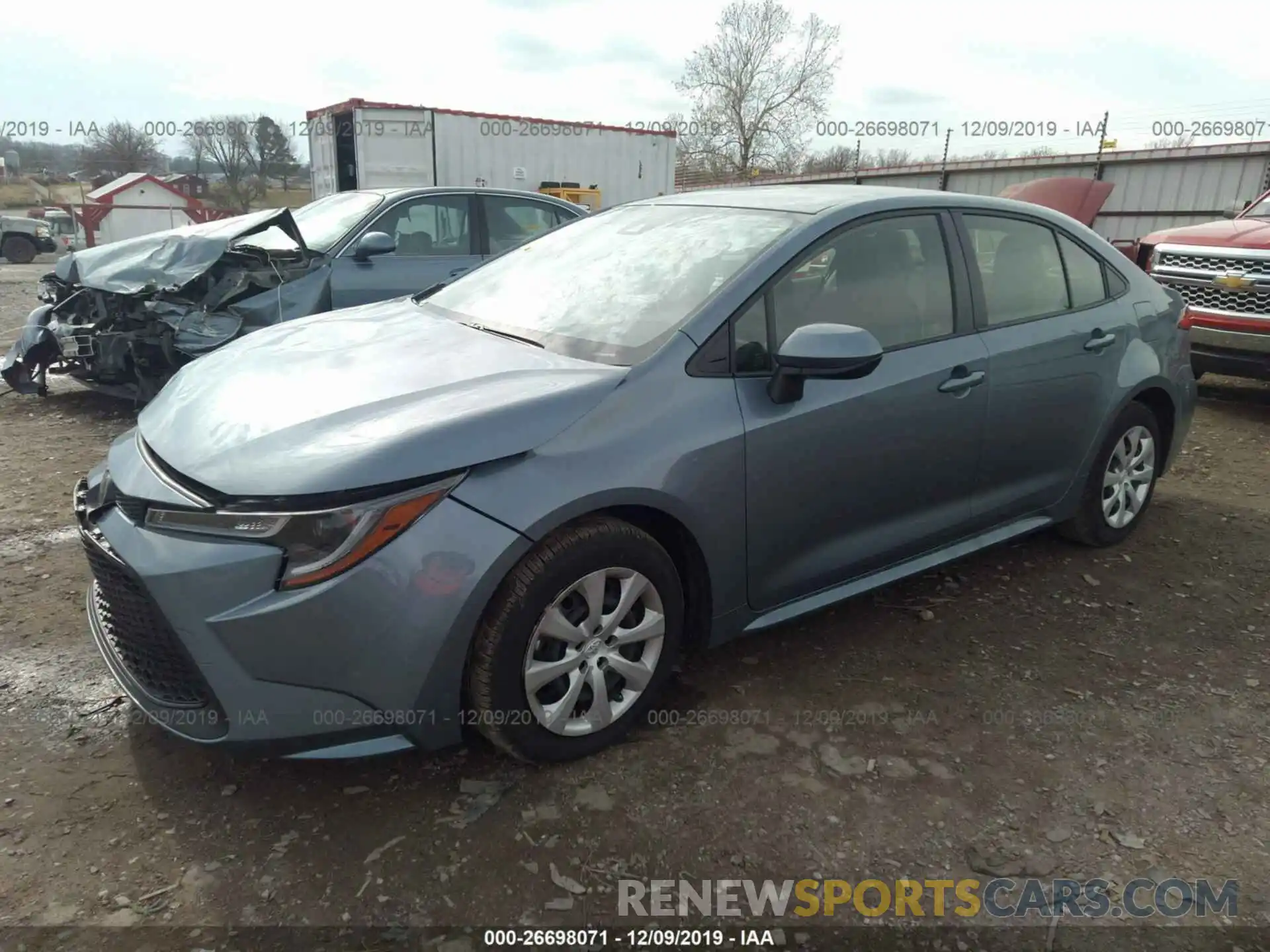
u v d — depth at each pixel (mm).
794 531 2885
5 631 3229
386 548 2146
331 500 2127
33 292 15133
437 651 2219
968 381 3219
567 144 14305
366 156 12688
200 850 2232
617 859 2240
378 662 2178
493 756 2607
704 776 2545
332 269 6234
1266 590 3809
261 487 2150
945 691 3006
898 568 3312
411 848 2256
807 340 2594
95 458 5266
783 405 2756
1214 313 6719
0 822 2299
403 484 2178
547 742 2488
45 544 3996
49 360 6270
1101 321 3807
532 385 2500
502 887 2146
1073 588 3797
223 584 2115
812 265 2959
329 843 2270
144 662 2369
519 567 2326
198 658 2146
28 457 5262
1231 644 3359
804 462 2826
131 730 2699
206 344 5578
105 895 2086
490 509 2246
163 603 2154
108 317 5902
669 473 2518
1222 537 4375
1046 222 3752
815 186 3551
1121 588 3803
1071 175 16703
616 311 2912
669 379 2604
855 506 3031
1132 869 2250
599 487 2389
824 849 2295
